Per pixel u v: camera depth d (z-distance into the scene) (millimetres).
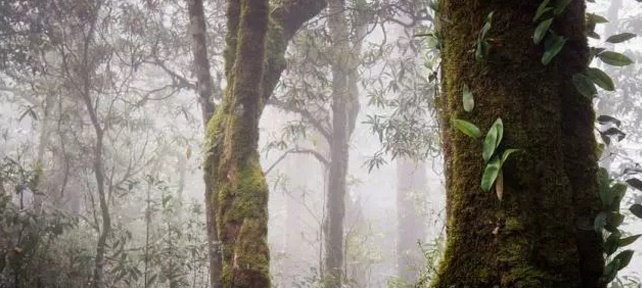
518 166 1663
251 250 4117
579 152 1914
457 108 1854
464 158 1810
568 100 1938
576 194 1854
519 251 1599
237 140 4543
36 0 6871
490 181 1637
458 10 1896
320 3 5656
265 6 4723
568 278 1576
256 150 4641
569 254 1604
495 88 1736
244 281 4004
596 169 1936
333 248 8578
